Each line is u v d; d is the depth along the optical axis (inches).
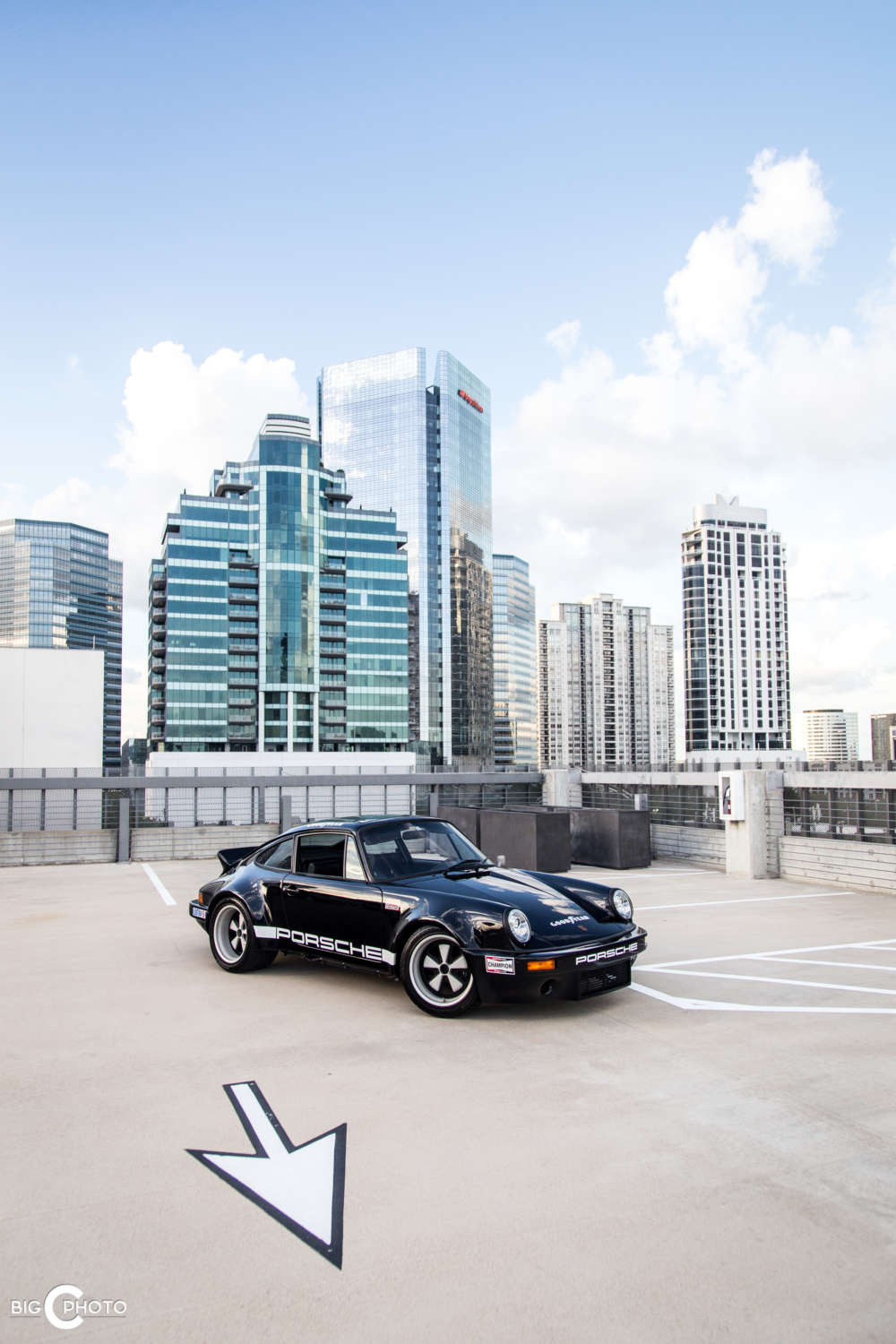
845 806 481.4
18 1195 131.8
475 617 6378.0
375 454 6318.9
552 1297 105.0
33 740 2188.7
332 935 250.2
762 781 524.4
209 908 288.5
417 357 6289.4
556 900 237.9
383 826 263.0
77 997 250.2
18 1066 190.5
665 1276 109.0
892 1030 214.8
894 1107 165.2
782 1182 134.3
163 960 303.3
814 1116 160.4
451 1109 164.2
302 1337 97.9
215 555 4719.5
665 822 636.1
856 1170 138.4
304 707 4813.0
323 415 6560.0
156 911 418.9
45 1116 162.4
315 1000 245.1
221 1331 98.9
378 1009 235.5
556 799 739.4
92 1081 181.3
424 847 264.7
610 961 222.5
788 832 522.3
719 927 357.7
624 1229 120.2
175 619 4611.2
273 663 4736.7
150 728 5132.9
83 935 353.1
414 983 229.0
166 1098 170.9
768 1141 149.6
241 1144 149.7
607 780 703.1
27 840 637.9
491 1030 214.2
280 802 693.3
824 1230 119.9
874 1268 110.7
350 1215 124.9
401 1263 112.4
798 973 275.3
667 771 631.2
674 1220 122.5
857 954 304.0
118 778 657.0
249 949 274.2
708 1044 203.3
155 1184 135.3
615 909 242.2
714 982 263.4
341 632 5002.5
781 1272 109.7
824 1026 217.8
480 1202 128.3
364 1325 100.0
